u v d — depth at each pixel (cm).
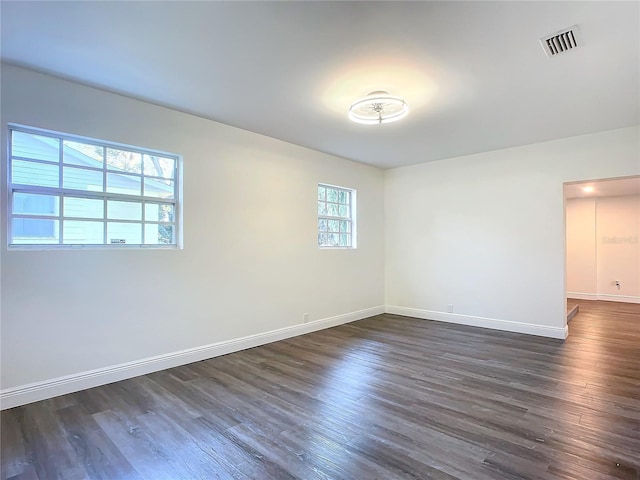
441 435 215
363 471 182
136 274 316
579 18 200
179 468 186
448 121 366
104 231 306
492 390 282
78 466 187
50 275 271
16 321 256
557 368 332
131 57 244
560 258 437
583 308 654
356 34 215
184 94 304
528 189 459
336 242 534
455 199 525
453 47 229
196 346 356
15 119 257
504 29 210
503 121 367
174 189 350
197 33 215
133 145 314
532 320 457
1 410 248
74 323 282
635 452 196
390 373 321
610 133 400
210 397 271
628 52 234
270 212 427
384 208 609
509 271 475
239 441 210
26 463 189
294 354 379
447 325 512
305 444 206
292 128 391
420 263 564
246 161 401
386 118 331
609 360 354
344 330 485
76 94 284
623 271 739
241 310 396
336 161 518
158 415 242
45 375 268
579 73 263
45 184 276
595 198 765
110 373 299
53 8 190
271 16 198
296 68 257
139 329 317
